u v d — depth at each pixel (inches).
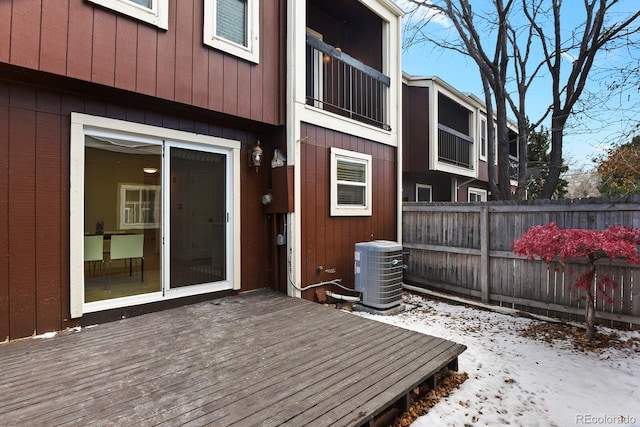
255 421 66.9
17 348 101.0
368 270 173.8
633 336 134.7
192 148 153.1
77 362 91.7
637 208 136.9
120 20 119.4
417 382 85.6
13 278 108.5
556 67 275.7
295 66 168.2
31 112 112.3
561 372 106.4
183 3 136.0
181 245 149.3
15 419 65.9
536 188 484.4
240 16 155.9
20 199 110.1
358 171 206.7
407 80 330.3
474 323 157.5
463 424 79.9
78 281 120.3
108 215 132.7
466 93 378.3
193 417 67.7
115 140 131.8
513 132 497.0
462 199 430.0
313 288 176.2
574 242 121.4
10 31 99.0
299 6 171.0
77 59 110.3
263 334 115.1
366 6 220.8
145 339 108.9
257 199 177.6
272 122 167.3
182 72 135.0
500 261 180.5
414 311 178.5
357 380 85.0
